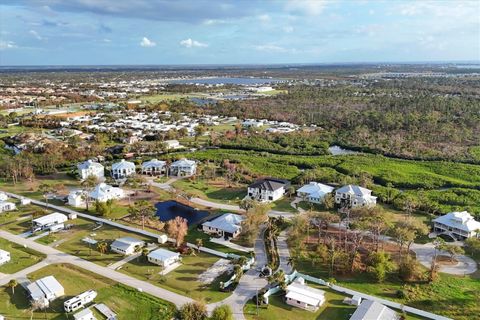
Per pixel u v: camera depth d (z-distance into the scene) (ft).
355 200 451.53
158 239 366.22
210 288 293.84
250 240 364.58
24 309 266.98
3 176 570.46
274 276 292.40
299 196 488.85
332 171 585.22
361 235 364.79
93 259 336.49
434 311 269.64
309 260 335.06
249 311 266.57
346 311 268.62
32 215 428.15
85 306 270.46
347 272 316.81
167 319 257.34
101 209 424.05
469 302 278.26
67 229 396.37
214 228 388.16
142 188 519.60
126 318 259.60
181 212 447.83
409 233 341.00
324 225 397.19
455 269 323.57
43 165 594.24
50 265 324.60
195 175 570.87
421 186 534.78
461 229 375.25
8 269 317.63
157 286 296.10
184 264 329.31
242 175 563.07
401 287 296.71
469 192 494.59
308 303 269.23
